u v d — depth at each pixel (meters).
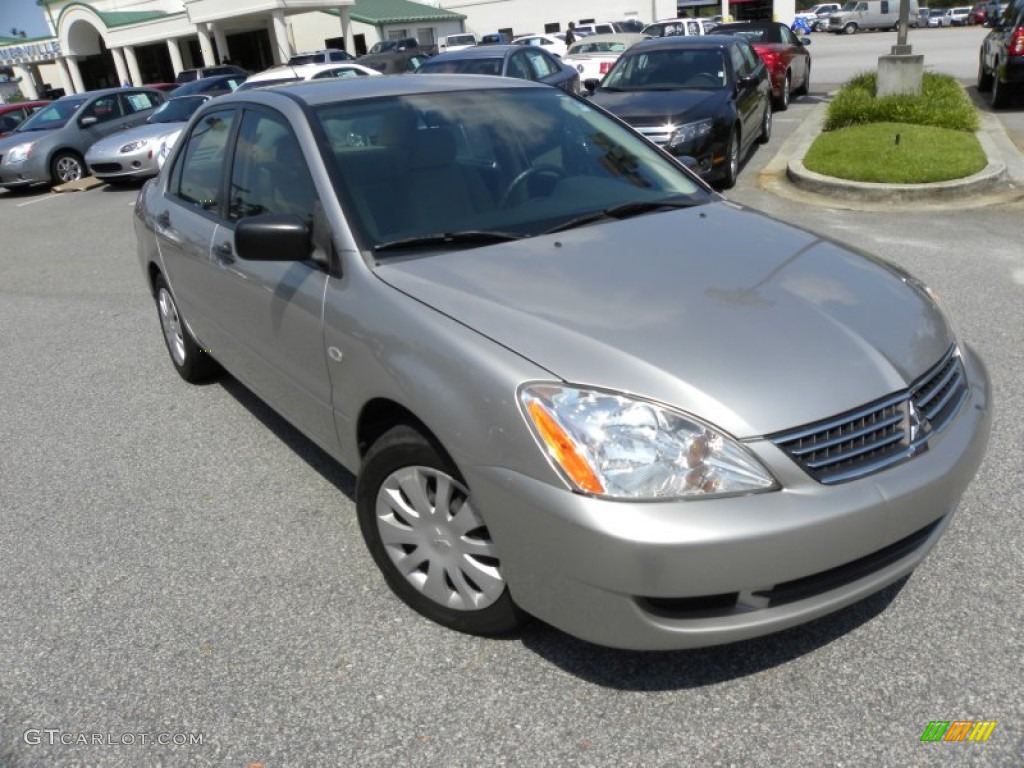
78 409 4.96
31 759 2.44
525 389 2.30
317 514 3.61
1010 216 7.55
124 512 3.75
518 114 3.80
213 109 4.34
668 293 2.65
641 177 3.73
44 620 3.04
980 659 2.56
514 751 2.36
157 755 2.42
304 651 2.79
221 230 3.87
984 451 2.66
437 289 2.73
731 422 2.21
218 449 4.29
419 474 2.70
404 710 2.52
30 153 14.88
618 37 24.08
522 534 2.33
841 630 2.72
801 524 2.17
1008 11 13.87
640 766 2.29
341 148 3.29
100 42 46.00
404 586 2.89
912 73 11.33
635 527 2.14
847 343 2.46
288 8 33.47
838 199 8.62
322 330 3.02
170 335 5.21
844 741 2.32
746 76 10.49
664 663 2.63
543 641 2.75
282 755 2.39
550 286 2.71
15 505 3.88
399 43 36.47
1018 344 4.79
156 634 2.92
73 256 9.35
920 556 2.51
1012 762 2.22
